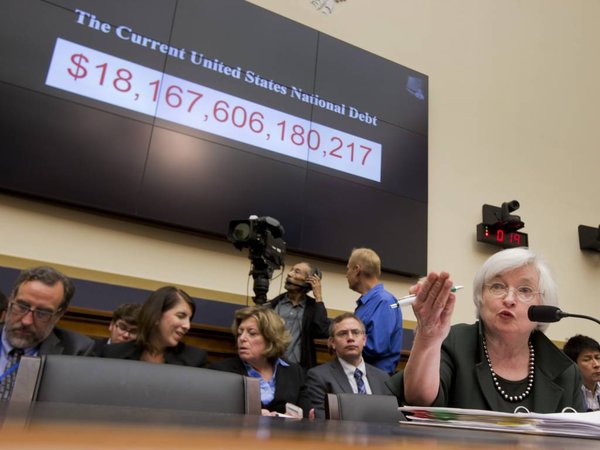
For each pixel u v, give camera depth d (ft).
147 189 9.53
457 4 16.12
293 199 11.03
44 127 8.84
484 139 15.23
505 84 16.25
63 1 9.50
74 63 9.36
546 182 15.99
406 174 12.76
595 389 9.13
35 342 5.51
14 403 1.72
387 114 12.98
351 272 9.10
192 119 10.33
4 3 8.96
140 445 0.73
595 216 16.58
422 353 3.11
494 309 3.76
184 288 9.77
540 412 3.50
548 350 3.77
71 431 0.85
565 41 18.11
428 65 14.88
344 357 7.09
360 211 11.80
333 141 11.94
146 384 2.50
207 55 10.83
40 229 8.93
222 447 0.82
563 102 17.29
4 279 8.08
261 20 11.77
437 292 3.01
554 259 15.31
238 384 2.75
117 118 9.55
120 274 9.36
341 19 13.69
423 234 12.55
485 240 13.84
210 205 10.08
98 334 7.88
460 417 2.29
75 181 8.92
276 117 11.33
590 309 15.31
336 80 12.45
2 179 8.36
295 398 6.71
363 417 3.54
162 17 10.48
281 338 6.79
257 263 7.97
